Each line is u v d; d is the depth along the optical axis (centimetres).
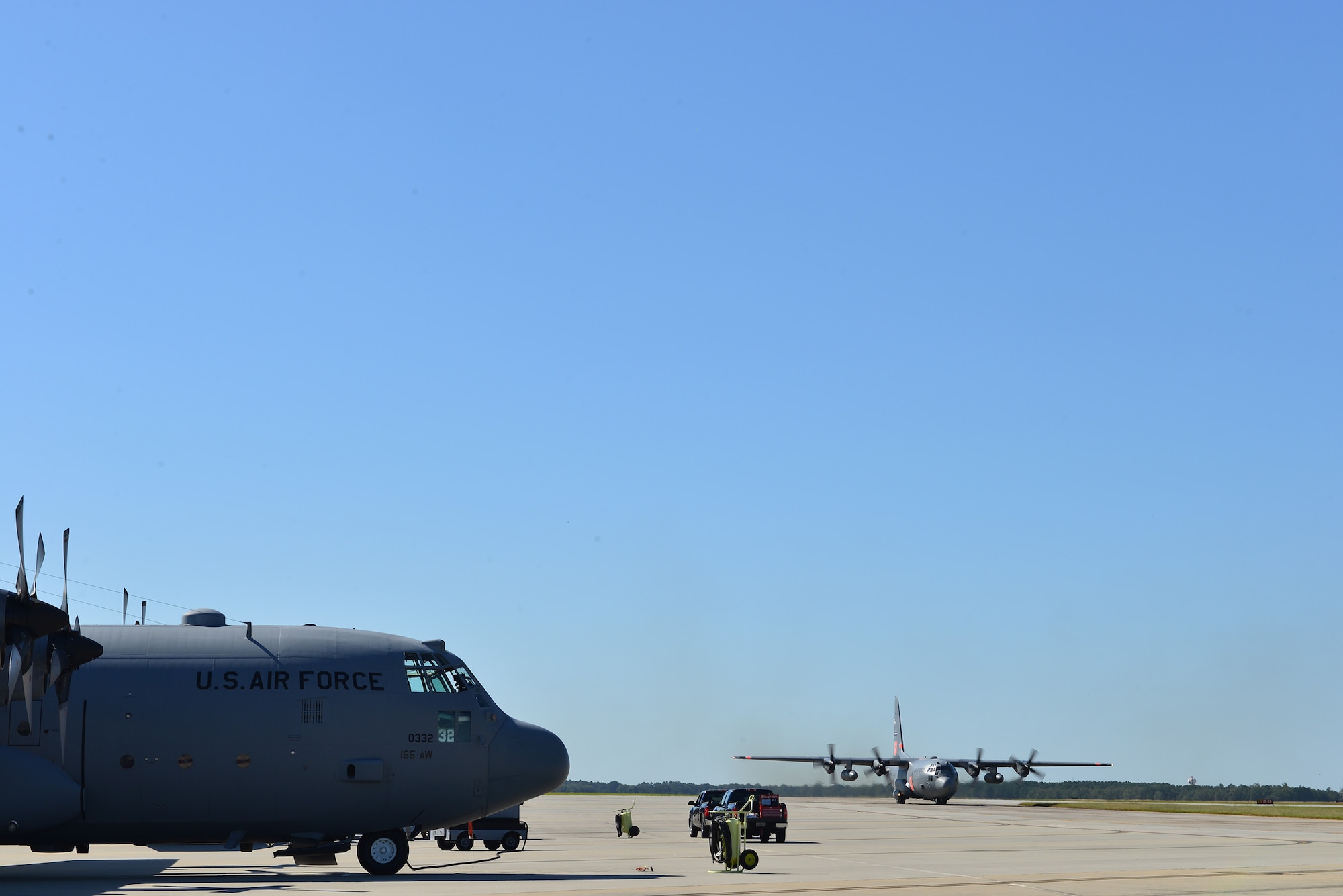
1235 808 9575
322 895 2125
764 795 4262
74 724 2602
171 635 2752
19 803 2512
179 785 2623
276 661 2731
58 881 2514
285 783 2661
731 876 2627
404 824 2734
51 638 2267
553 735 2939
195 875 2694
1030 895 2209
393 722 2741
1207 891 2297
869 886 2364
